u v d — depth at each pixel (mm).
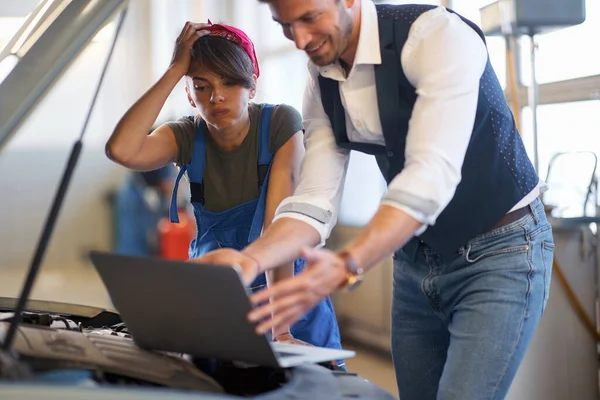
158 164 2027
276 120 2004
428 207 1332
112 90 7434
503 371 1541
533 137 3344
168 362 1233
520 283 1557
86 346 1245
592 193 3311
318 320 2018
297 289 1197
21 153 7668
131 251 6793
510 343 1542
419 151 1380
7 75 1240
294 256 1523
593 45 3416
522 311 1555
